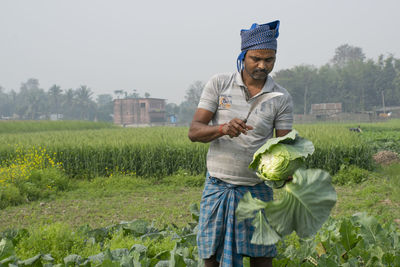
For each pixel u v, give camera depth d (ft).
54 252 13.94
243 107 8.23
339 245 11.43
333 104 275.39
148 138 52.70
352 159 42.96
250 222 8.04
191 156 44.57
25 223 25.63
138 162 44.50
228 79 8.37
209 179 8.55
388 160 45.55
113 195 35.12
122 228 16.05
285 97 8.37
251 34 7.72
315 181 7.00
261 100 7.61
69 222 25.85
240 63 8.30
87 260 11.90
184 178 41.01
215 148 8.38
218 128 7.68
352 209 27.35
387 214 24.59
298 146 7.39
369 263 10.55
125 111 341.00
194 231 14.60
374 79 311.68
